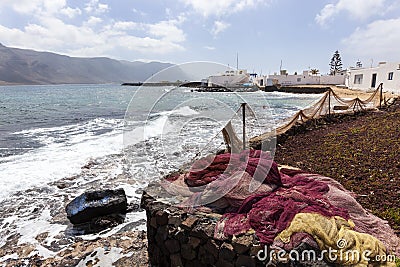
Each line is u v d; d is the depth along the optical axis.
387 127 9.37
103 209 4.89
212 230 2.88
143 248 3.98
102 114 20.72
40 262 3.80
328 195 3.51
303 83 50.81
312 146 8.05
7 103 31.55
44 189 6.34
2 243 4.30
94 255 3.89
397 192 4.32
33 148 9.95
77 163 8.14
